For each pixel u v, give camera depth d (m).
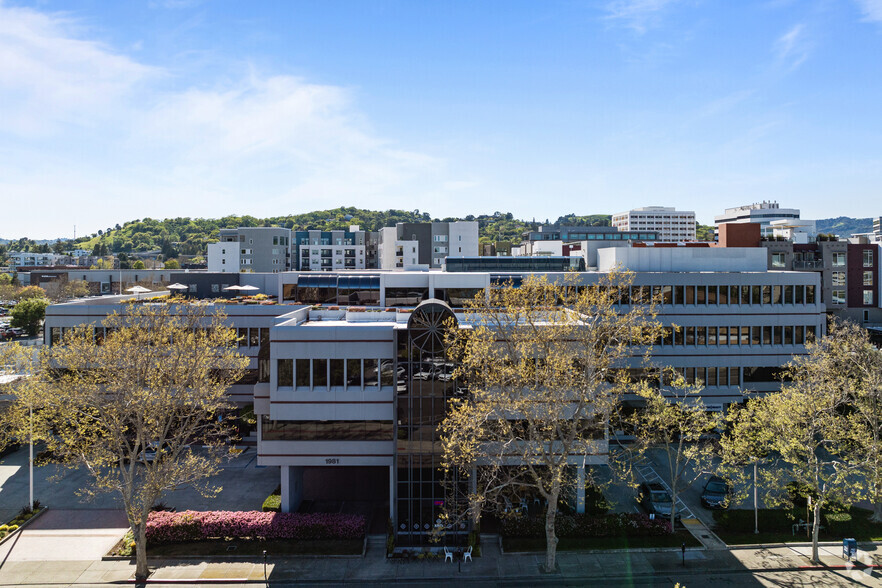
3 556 33.62
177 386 36.16
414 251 115.38
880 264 75.44
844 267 75.62
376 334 37.34
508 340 35.00
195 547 34.19
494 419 36.94
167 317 43.31
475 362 33.91
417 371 35.84
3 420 39.88
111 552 33.75
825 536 35.94
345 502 41.53
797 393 36.94
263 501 40.78
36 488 43.09
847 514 36.31
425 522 35.91
